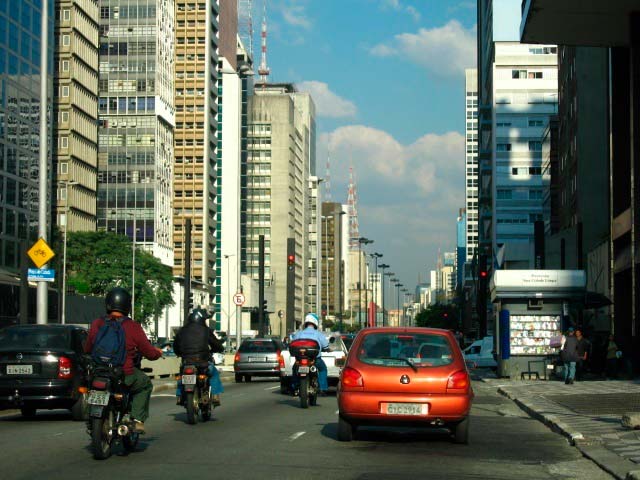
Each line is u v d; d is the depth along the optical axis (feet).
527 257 333.62
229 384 125.29
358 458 40.91
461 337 196.65
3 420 63.46
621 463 39.78
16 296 173.88
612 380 122.31
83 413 61.57
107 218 459.73
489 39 501.15
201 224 520.01
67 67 388.37
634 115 139.23
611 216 157.07
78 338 62.80
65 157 386.52
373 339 46.75
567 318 122.52
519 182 469.16
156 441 47.09
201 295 516.32
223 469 36.60
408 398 44.75
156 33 463.01
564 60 276.62
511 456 43.57
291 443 46.55
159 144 469.16
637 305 137.39
